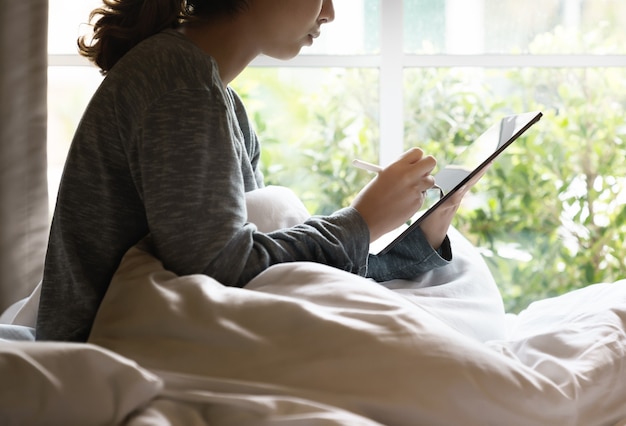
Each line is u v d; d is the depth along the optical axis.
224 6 1.27
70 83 2.46
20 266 2.05
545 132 2.57
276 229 1.39
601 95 2.54
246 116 1.58
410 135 2.53
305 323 0.92
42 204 2.08
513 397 0.90
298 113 2.50
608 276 2.61
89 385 0.77
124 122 1.15
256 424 0.78
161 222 1.10
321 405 0.79
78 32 2.45
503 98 2.53
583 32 2.53
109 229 1.18
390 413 0.86
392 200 1.26
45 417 0.75
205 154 1.11
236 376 0.89
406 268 1.48
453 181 1.41
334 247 1.18
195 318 0.95
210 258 1.09
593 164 2.58
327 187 2.53
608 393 1.03
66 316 1.18
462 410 0.87
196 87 1.14
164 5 1.28
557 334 1.13
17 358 0.75
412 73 2.50
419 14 2.51
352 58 2.48
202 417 0.81
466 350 0.91
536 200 2.60
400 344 0.90
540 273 2.62
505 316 1.63
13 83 2.01
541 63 2.51
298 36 1.31
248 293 0.98
